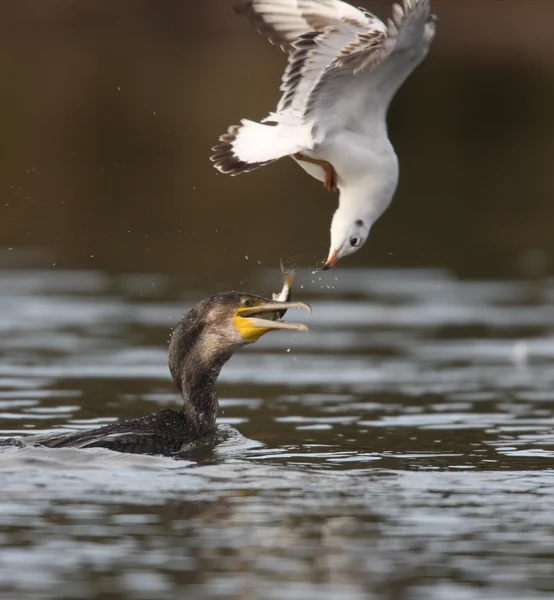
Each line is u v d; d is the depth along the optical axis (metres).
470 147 30.09
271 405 12.34
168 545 7.59
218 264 20.06
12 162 25.05
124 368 13.91
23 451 9.66
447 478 9.24
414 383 13.44
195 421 10.72
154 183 24.94
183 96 29.00
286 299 11.05
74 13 35.22
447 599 6.77
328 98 10.16
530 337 15.84
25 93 29.83
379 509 8.38
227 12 34.97
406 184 26.59
